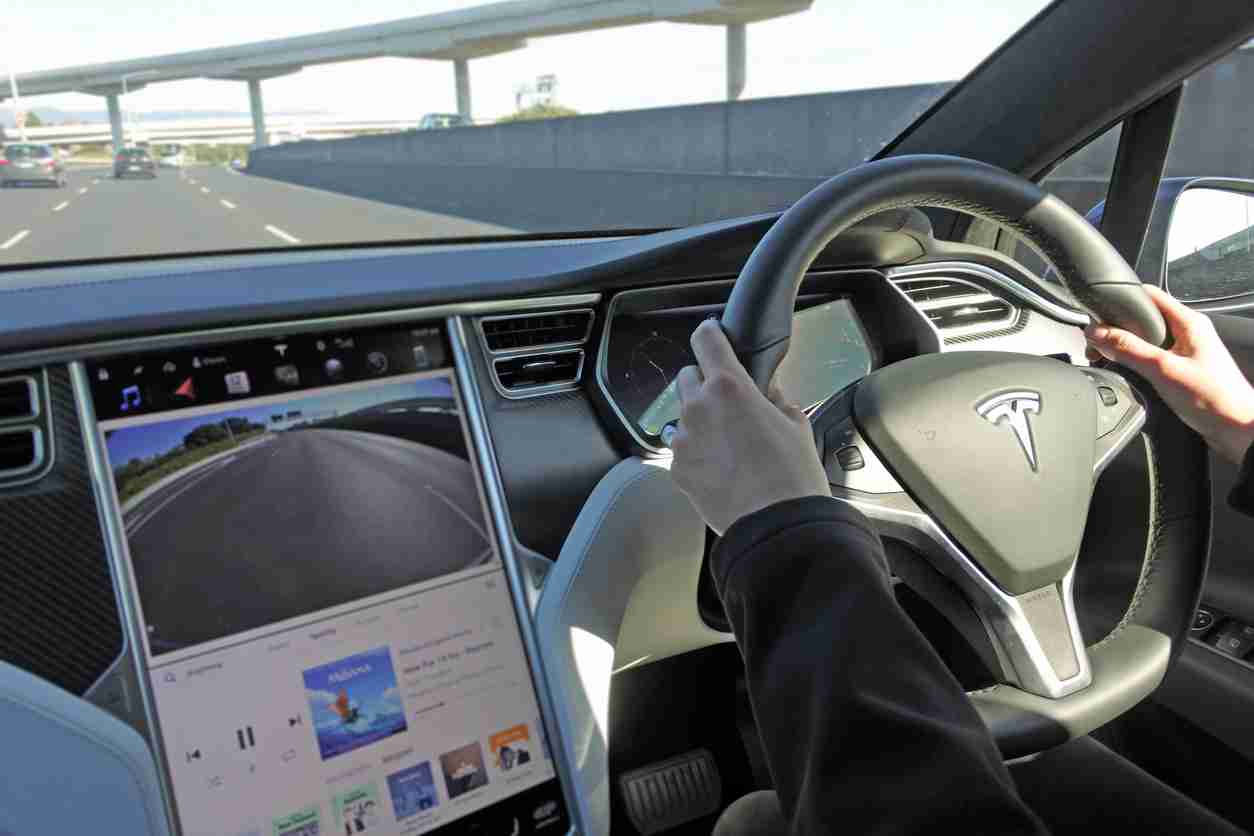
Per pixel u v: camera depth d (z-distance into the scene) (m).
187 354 1.03
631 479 1.29
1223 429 0.90
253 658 1.00
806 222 0.74
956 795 0.44
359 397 1.13
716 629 1.44
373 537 1.10
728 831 0.99
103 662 0.93
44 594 0.92
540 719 1.13
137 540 0.97
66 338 0.95
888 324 1.49
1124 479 1.12
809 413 1.40
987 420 0.96
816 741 0.47
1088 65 1.51
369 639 1.06
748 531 0.54
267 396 1.07
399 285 1.17
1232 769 1.45
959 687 0.51
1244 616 1.52
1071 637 0.97
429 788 1.04
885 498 0.98
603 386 1.31
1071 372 1.01
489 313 1.22
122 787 0.91
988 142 1.67
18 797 0.88
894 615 0.51
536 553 1.22
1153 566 1.06
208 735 0.96
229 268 1.30
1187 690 1.50
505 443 1.25
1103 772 1.04
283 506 1.05
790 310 0.73
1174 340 0.94
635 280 1.32
